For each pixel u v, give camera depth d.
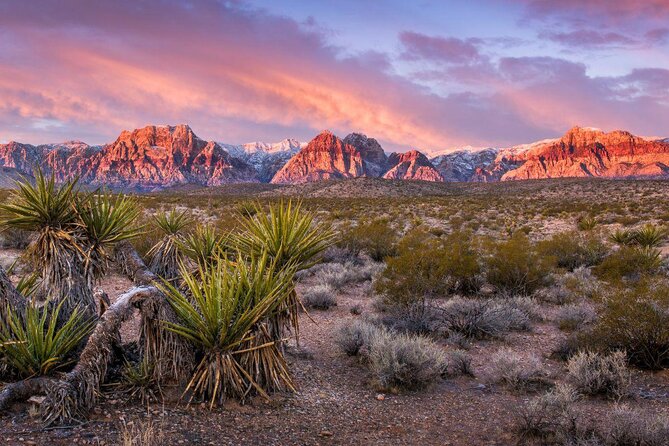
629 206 48.28
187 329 4.91
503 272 12.63
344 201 75.69
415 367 6.51
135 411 4.63
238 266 5.41
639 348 7.61
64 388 4.28
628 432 4.71
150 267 8.33
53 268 5.36
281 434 4.65
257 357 5.34
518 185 125.81
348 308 11.38
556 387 6.07
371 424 5.21
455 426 5.34
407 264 10.39
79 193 5.82
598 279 13.59
